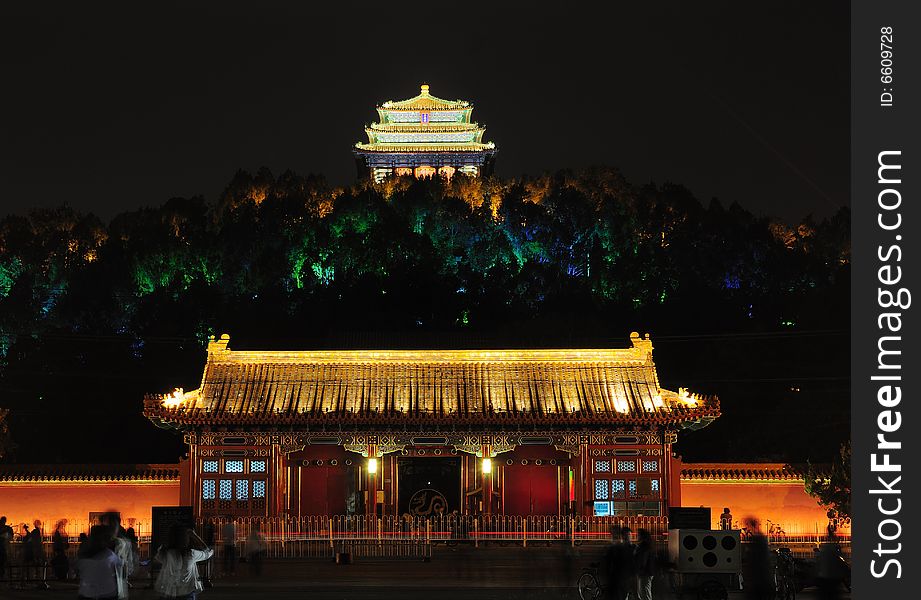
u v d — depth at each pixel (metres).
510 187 163.88
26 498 75.19
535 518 73.31
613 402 75.50
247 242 144.88
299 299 134.25
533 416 73.88
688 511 44.44
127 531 50.81
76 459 104.00
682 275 140.88
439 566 61.09
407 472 76.19
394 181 169.00
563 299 134.62
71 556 65.69
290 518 73.00
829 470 75.62
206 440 74.19
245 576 55.81
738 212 151.50
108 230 154.88
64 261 147.62
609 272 141.50
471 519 72.94
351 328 127.12
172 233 148.00
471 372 77.88
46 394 111.06
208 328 124.94
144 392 112.69
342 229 148.62
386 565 61.91
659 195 153.50
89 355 116.06
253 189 161.25
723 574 41.59
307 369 77.94
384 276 135.75
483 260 149.00
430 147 198.00
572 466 74.75
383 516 74.44
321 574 56.75
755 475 76.75
